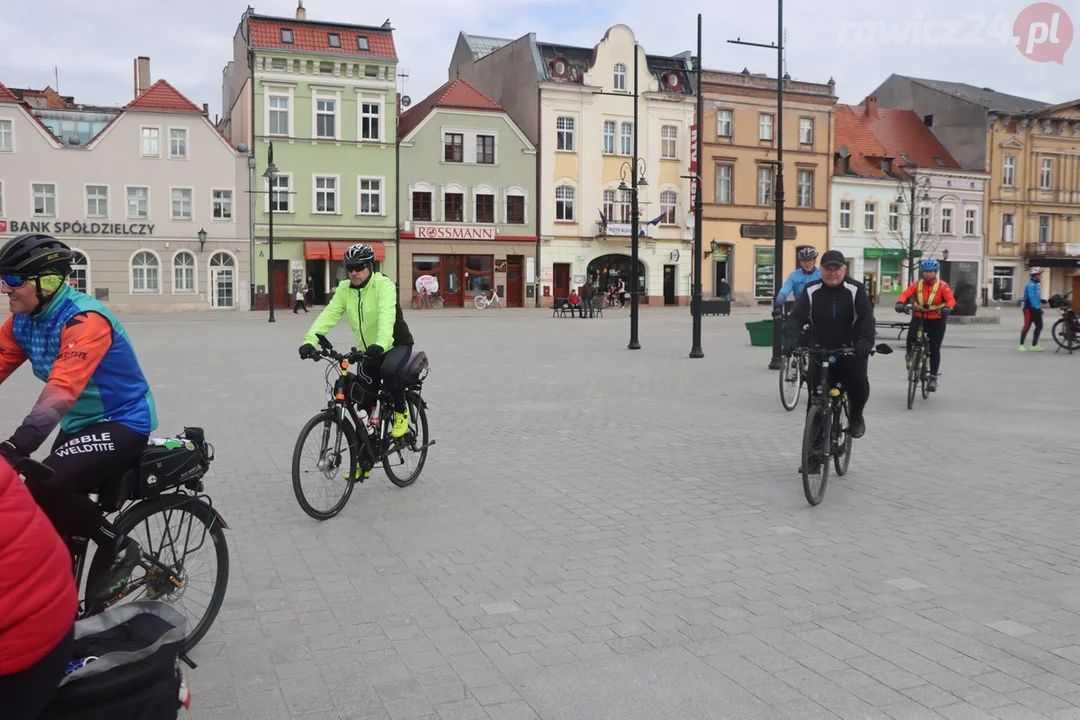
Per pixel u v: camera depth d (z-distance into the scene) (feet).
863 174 195.62
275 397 42.29
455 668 13.02
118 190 146.10
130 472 12.42
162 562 12.96
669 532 19.88
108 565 12.29
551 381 49.06
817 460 22.21
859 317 23.06
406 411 23.29
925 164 202.39
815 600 15.70
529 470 26.35
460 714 11.65
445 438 31.58
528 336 87.71
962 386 46.75
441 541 19.27
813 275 40.57
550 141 172.24
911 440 31.04
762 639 14.02
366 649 13.71
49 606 7.57
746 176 186.19
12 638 7.34
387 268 162.61
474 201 168.04
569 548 18.75
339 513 21.49
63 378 11.47
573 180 174.60
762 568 17.44
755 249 188.14
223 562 13.98
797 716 11.58
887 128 208.74
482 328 102.53
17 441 10.91
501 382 48.55
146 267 148.56
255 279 154.71
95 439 12.16
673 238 182.29
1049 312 165.48
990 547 18.79
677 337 85.87
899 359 62.75
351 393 21.76
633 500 22.75
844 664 13.11
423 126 163.53
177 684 8.89
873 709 11.76
